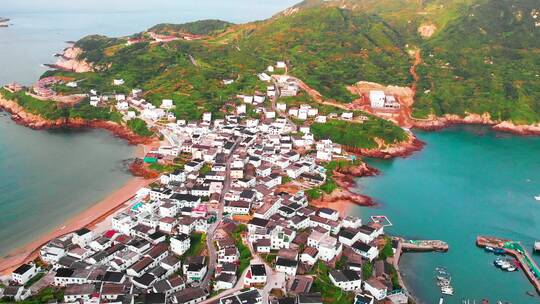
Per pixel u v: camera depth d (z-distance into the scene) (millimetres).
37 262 145375
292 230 156500
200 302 123250
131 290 126375
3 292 125000
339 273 137375
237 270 138250
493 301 141500
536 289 147750
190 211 169000
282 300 121938
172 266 137375
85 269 135750
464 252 167875
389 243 165125
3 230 169875
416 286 147125
